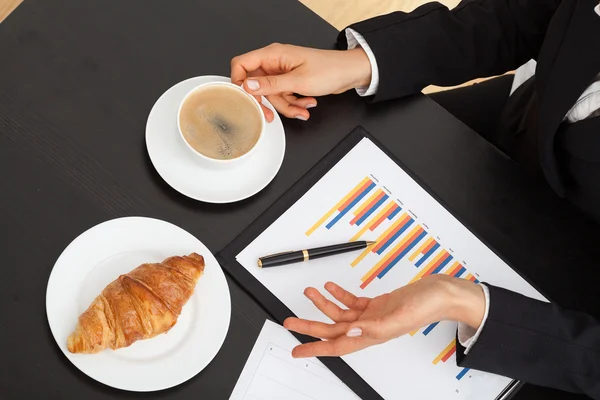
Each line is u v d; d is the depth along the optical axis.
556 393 0.79
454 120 0.88
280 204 0.79
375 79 0.85
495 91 1.16
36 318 0.68
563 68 0.78
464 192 0.84
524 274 0.82
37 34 0.79
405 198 0.82
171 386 0.67
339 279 0.78
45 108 0.76
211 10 0.86
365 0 1.63
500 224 0.84
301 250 0.77
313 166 0.82
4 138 0.74
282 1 0.89
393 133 0.86
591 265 0.84
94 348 0.64
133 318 0.65
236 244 0.76
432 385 0.76
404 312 0.69
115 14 0.82
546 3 0.91
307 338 0.74
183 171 0.76
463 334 0.77
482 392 0.77
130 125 0.78
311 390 0.73
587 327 0.76
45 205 0.72
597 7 0.75
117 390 0.67
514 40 0.94
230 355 0.72
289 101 0.83
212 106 0.77
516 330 0.74
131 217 0.72
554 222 0.85
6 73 0.76
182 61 0.83
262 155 0.80
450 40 0.90
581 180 0.82
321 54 0.83
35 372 0.66
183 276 0.69
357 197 0.81
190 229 0.75
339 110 0.85
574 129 0.79
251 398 0.71
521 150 1.03
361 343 0.69
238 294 0.74
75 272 0.69
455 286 0.73
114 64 0.80
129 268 0.71
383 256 0.80
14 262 0.69
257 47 0.86
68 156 0.75
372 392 0.74
